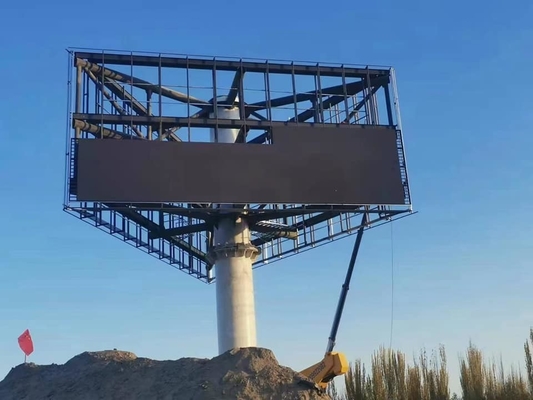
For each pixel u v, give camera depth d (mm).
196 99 35188
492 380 53188
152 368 21469
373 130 33531
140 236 33188
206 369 20719
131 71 32719
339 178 32250
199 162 31078
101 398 20406
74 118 30781
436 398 50750
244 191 31109
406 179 32969
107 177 29766
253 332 32094
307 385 19906
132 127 32406
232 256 32656
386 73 35094
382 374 50906
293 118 33562
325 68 34625
